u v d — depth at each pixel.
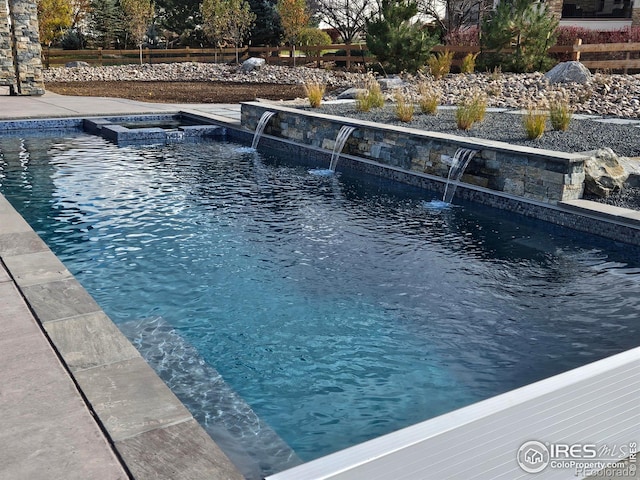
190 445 1.92
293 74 19.38
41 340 2.64
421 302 3.97
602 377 2.02
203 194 6.68
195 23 29.56
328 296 4.04
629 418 2.05
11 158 8.41
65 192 6.59
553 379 2.00
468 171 6.74
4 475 1.77
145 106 13.03
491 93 11.69
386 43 15.07
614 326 3.65
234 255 4.79
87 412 2.10
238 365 3.13
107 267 4.49
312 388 2.93
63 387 2.27
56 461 1.84
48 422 2.04
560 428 1.91
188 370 3.05
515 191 6.20
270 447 2.46
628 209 5.34
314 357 3.23
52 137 10.27
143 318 3.66
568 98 10.27
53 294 3.13
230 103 13.94
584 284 4.32
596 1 23.12
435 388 2.96
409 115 8.78
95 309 2.96
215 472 1.78
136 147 9.59
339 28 27.88
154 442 1.93
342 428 2.62
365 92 10.72
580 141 7.25
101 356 2.50
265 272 4.45
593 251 5.05
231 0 23.16
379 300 3.99
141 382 2.30
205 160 8.71
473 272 4.54
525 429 1.86
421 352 3.31
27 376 2.34
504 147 6.25
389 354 3.28
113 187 6.87
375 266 4.62
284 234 5.36
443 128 8.15
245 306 3.85
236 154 9.27
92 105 12.97
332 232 5.44
